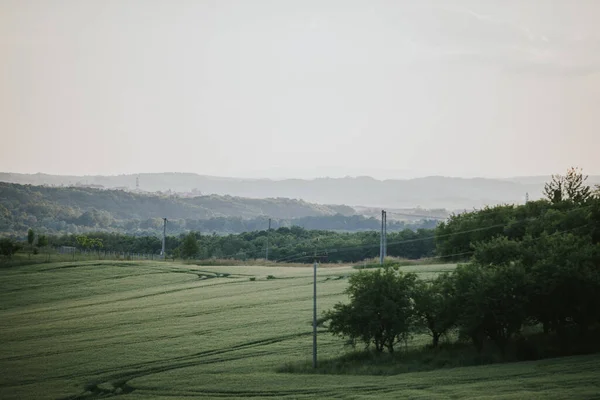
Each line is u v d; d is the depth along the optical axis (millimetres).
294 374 64750
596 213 102438
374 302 72938
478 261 81375
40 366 74250
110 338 86688
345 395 53375
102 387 64875
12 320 103500
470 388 51531
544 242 82062
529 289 68062
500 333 68500
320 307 97438
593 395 45719
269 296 109562
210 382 63312
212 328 88688
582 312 69125
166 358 75062
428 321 72625
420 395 50438
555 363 59594
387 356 69812
